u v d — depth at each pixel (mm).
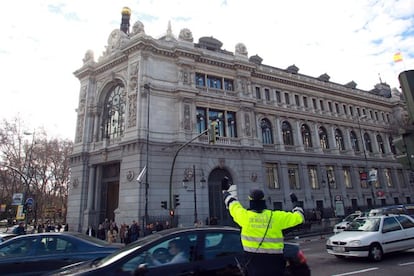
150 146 26266
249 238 4102
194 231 5344
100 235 24344
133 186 25047
